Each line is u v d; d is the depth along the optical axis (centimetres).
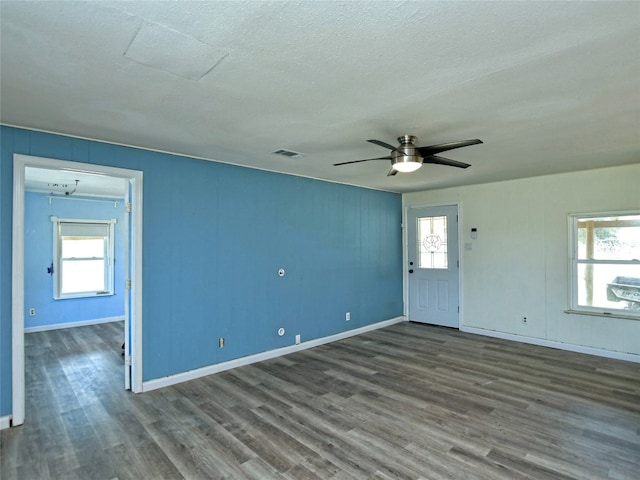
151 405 325
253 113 266
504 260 547
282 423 291
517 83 219
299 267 499
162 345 369
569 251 488
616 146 354
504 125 293
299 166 443
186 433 276
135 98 238
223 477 225
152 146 353
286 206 484
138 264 353
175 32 164
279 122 285
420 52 183
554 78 212
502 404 324
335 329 546
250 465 237
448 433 275
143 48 178
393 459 242
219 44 175
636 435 270
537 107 256
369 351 490
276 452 251
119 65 195
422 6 146
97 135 316
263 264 457
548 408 315
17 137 291
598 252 472
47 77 208
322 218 530
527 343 522
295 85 220
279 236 475
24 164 294
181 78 210
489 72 204
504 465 234
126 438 270
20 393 289
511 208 539
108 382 381
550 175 502
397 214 667
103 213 691
